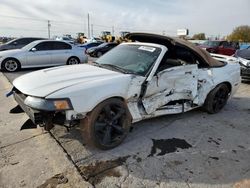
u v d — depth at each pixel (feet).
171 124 13.64
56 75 10.77
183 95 13.24
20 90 9.82
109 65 12.42
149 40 13.94
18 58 31.04
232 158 10.27
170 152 10.51
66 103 8.86
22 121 13.33
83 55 36.83
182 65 12.92
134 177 8.70
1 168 8.98
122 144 11.02
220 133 12.80
